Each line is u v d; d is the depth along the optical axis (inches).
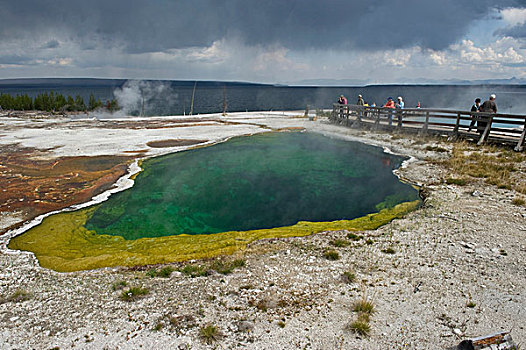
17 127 917.8
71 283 216.2
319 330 164.1
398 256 238.8
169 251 265.9
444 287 197.6
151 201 396.5
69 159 559.5
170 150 632.4
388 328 164.6
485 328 161.5
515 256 229.0
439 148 564.4
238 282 211.2
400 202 371.2
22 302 195.2
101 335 164.1
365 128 821.9
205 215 359.9
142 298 195.5
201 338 159.6
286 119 1090.1
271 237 287.6
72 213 350.9
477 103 609.0
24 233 302.2
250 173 507.5
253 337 159.9
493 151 516.7
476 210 314.8
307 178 482.3
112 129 882.1
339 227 307.0
